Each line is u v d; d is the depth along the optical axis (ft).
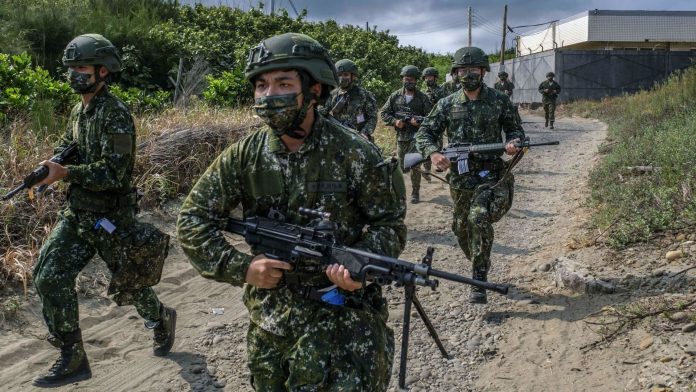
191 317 16.89
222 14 64.08
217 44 51.90
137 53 44.75
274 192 8.59
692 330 13.83
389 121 30.12
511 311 16.88
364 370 8.32
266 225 8.57
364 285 8.14
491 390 13.38
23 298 16.78
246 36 62.34
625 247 19.13
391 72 71.56
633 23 93.76
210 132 29.58
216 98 41.47
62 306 12.52
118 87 37.68
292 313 8.52
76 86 12.41
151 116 33.06
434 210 28.40
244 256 8.48
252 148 8.68
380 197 8.65
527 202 29.48
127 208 13.08
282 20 69.00
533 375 13.71
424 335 15.79
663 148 29.25
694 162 24.79
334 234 8.28
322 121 8.57
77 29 43.50
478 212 17.10
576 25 98.27
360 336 8.41
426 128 18.35
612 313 15.44
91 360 14.47
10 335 15.29
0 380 13.46
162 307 14.33
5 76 28.99
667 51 92.07
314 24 76.74
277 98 8.07
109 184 12.41
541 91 63.31
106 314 16.74
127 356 14.71
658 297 15.56
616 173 29.50
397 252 8.67
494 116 17.75
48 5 46.62
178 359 14.62
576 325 15.48
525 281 18.95
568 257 19.48
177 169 27.07
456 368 14.34
